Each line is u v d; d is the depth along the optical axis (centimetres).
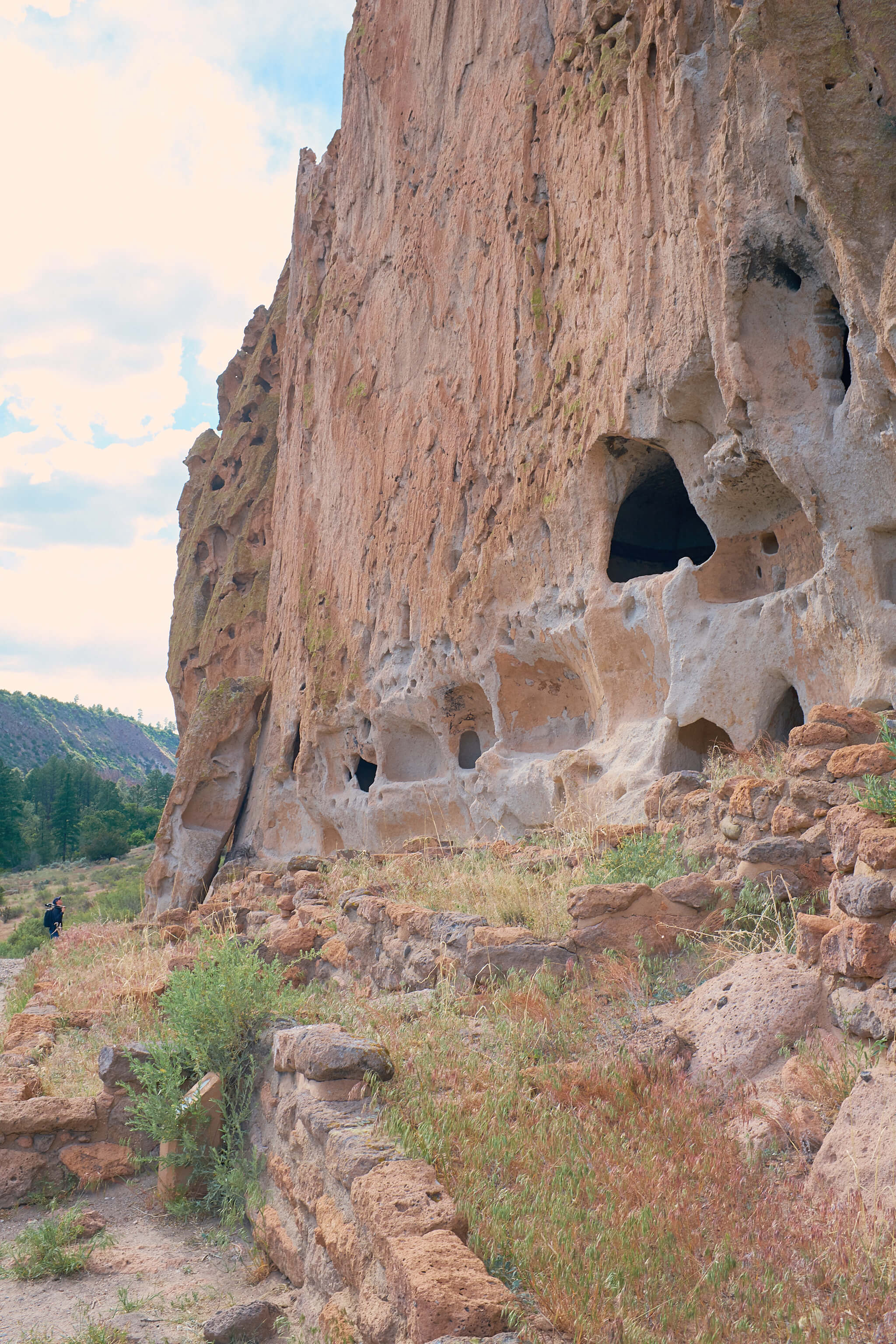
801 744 593
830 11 1058
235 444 4134
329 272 2873
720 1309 271
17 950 2788
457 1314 262
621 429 1386
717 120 1221
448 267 2078
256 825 3073
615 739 1423
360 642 2380
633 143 1359
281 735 2933
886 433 960
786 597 1155
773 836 575
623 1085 419
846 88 1028
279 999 594
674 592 1295
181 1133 528
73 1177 548
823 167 1007
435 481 2042
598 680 1490
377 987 741
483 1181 345
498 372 1795
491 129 1916
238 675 3728
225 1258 455
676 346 1248
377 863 1219
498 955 588
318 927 884
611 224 1439
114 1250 468
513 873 815
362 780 2645
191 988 567
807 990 431
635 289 1343
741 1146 363
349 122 2802
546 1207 325
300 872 1256
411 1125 385
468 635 1830
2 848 7550
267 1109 501
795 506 1218
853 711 608
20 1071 633
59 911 2272
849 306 973
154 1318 390
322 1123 394
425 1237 298
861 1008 383
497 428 1783
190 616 4141
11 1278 440
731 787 656
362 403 2478
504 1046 481
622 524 1775
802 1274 282
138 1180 555
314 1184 392
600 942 580
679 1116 383
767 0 1061
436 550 1988
